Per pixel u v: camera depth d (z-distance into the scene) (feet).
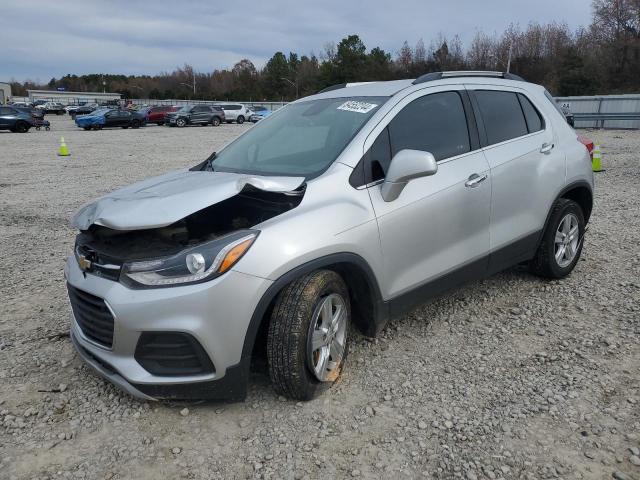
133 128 131.34
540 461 8.82
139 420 10.17
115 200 10.54
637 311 14.28
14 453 9.32
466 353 12.37
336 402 10.53
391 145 11.92
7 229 25.99
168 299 9.15
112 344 9.65
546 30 215.51
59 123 158.40
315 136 12.50
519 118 15.03
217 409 10.41
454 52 217.56
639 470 8.57
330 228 10.26
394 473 8.66
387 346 12.74
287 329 9.75
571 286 16.16
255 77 366.22
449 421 9.89
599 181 35.94
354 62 252.42
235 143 14.52
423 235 11.94
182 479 8.66
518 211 14.34
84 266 10.25
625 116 92.32
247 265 9.39
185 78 382.01
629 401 10.35
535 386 10.94
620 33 185.78
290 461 8.97
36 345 13.26
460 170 12.82
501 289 16.03
